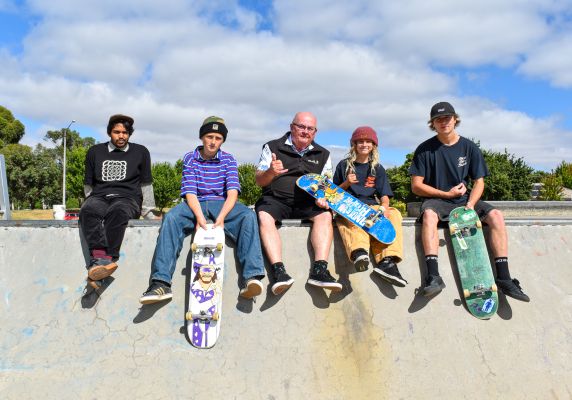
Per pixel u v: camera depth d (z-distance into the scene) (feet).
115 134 13.26
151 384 10.22
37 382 10.08
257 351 10.89
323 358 10.98
